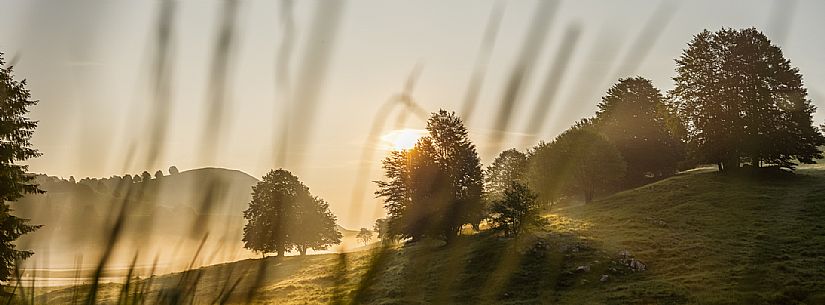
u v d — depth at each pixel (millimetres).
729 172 60562
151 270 1024
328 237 36906
